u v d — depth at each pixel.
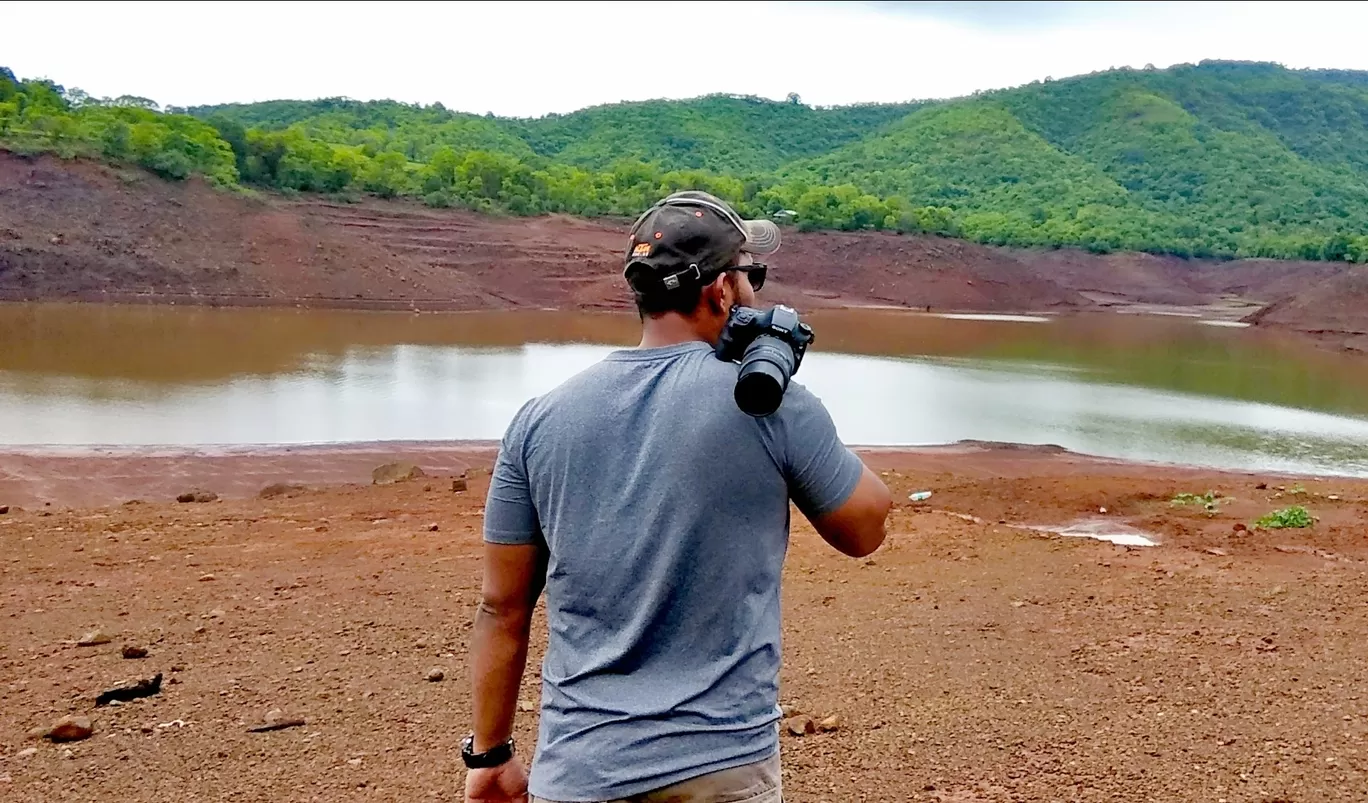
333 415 26.16
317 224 74.62
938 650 6.23
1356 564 9.16
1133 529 12.10
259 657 5.91
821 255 110.00
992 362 49.69
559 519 2.04
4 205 63.22
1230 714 5.15
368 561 8.57
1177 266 138.38
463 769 4.41
